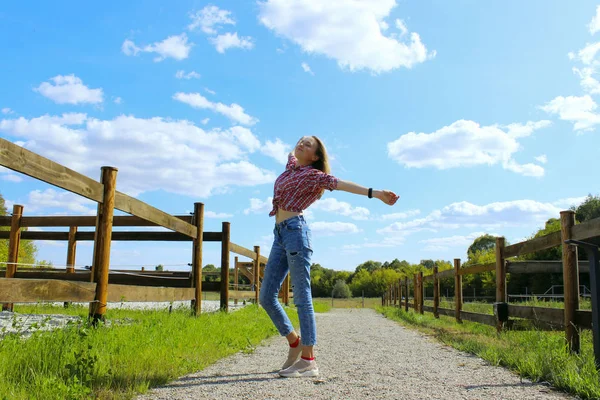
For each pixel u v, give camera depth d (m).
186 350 4.39
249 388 3.09
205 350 4.55
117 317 6.51
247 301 16.03
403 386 3.20
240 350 5.07
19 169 3.74
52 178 4.19
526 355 4.19
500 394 2.95
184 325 5.85
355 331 8.31
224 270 9.60
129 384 3.05
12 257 9.49
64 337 3.78
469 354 5.00
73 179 4.54
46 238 10.63
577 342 4.62
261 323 7.62
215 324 6.50
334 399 2.80
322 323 10.75
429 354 5.00
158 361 3.69
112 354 3.74
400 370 3.89
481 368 4.01
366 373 3.73
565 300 4.79
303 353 3.56
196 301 8.25
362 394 2.94
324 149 3.88
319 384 3.26
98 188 5.05
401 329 8.85
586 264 8.31
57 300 4.39
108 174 5.22
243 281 35.09
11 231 9.55
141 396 2.85
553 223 32.75
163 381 3.23
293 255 3.61
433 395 2.92
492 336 6.73
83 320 4.45
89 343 3.74
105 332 4.45
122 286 5.59
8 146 3.60
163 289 6.85
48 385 2.68
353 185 3.56
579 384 2.98
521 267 7.43
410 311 17.33
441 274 12.13
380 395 2.92
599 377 3.09
